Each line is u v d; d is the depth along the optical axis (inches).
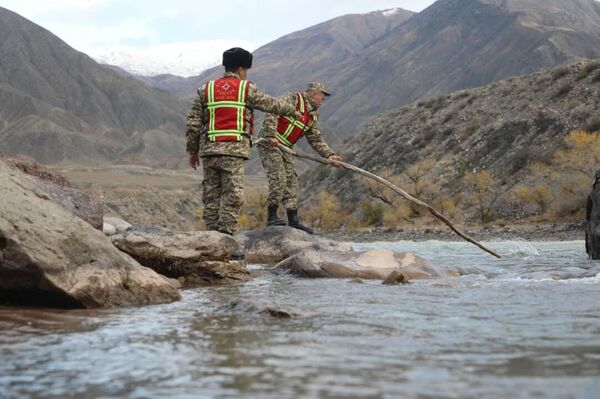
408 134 2770.7
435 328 160.7
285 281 292.7
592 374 113.2
